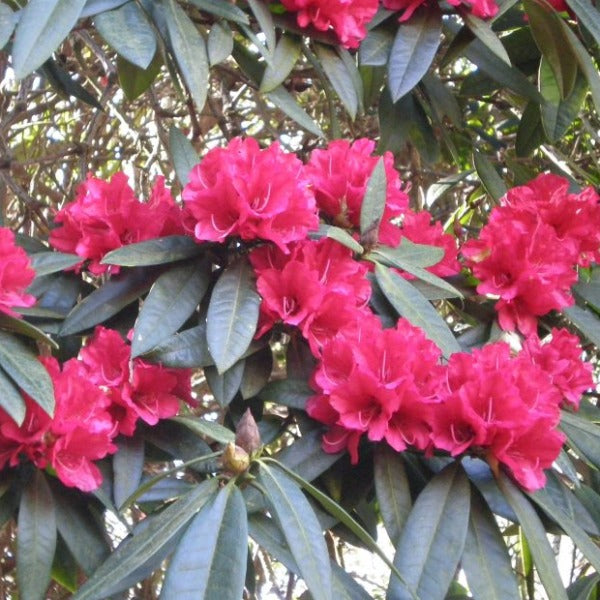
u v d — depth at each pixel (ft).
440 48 7.02
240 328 4.25
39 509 4.10
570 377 4.93
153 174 7.81
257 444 3.89
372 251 4.68
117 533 6.86
